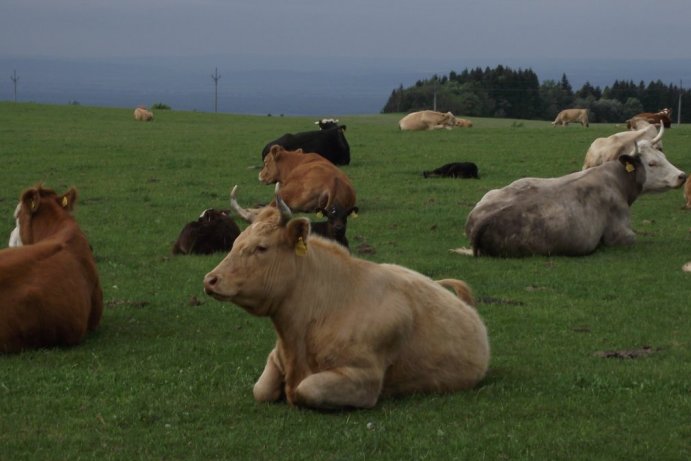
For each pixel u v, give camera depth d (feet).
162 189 87.61
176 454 27.37
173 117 207.00
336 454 27.20
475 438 28.30
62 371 34.86
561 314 44.34
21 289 36.50
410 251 60.49
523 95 405.80
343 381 29.50
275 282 29.60
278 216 30.04
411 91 395.96
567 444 27.91
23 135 138.51
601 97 422.41
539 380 33.99
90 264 39.99
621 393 32.53
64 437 28.50
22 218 41.91
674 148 118.11
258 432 28.78
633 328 42.01
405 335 30.89
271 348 38.65
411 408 30.53
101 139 133.69
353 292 30.42
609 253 59.26
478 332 32.94
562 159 109.91
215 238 59.72
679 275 52.90
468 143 130.93
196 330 41.57
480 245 58.34
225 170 101.14
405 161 109.60
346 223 65.87
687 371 35.14
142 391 32.81
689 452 27.53
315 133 105.19
